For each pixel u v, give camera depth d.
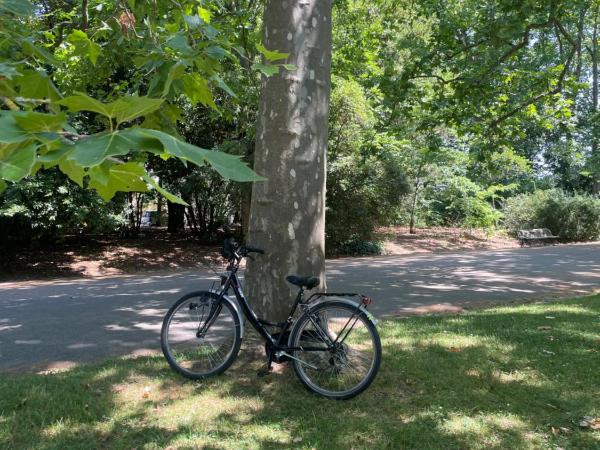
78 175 0.96
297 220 4.60
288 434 3.49
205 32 1.96
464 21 10.74
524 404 3.93
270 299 4.62
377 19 16.39
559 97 10.96
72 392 4.15
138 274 15.09
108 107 0.90
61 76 6.13
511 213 26.39
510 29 8.94
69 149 0.86
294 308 4.36
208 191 17.80
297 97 4.52
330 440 3.39
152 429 3.55
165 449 3.29
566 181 32.56
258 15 10.01
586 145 19.95
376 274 12.32
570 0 9.84
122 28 2.77
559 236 24.98
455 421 3.66
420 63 10.55
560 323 6.43
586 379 4.41
